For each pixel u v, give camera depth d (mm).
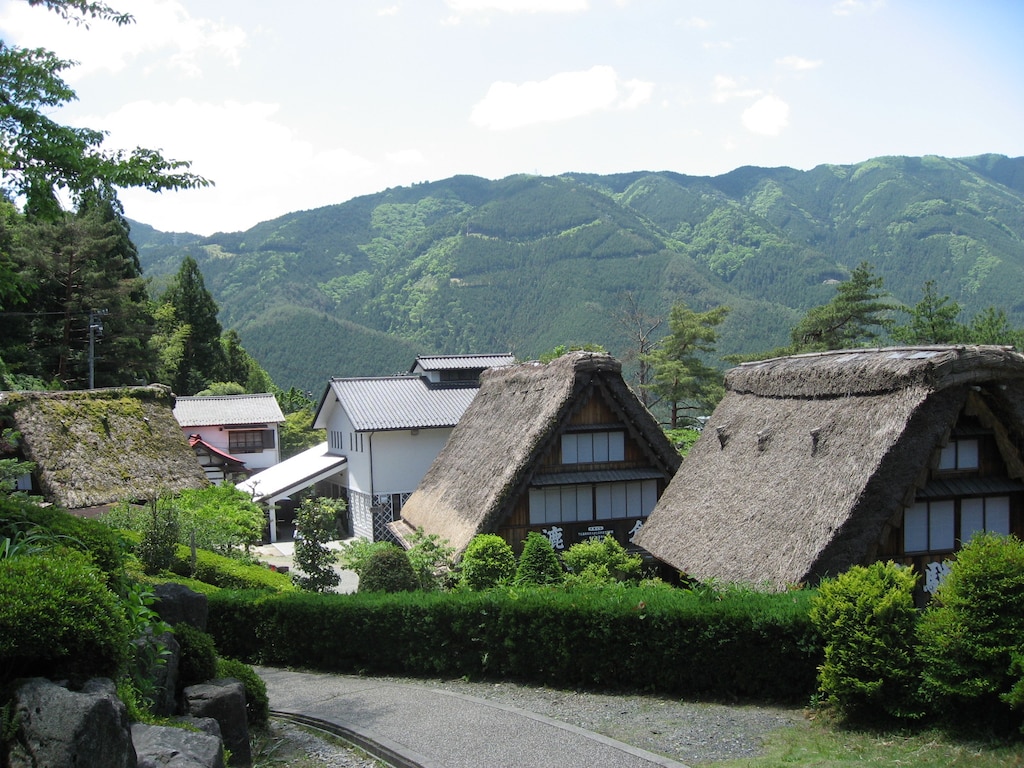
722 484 18391
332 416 43438
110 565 8227
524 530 23969
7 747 5312
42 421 21281
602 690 12773
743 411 19922
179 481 22641
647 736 10484
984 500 15219
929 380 13812
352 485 39094
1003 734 9031
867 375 15195
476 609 14188
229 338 73188
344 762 10102
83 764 5219
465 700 12617
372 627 15242
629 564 20141
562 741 10375
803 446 16141
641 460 24859
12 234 36781
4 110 11938
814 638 11031
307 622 16016
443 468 29594
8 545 6840
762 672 11500
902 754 9000
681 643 12086
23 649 5652
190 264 67062
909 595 10164
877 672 9891
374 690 13750
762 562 14906
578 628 13094
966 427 14906
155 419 24031
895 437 13828
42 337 43125
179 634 9672
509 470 23141
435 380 40438
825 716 10562
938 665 9508
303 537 20328
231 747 9156
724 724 10688
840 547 13734
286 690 14102
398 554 19453
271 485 39125
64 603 5945
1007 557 9289
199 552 21078
